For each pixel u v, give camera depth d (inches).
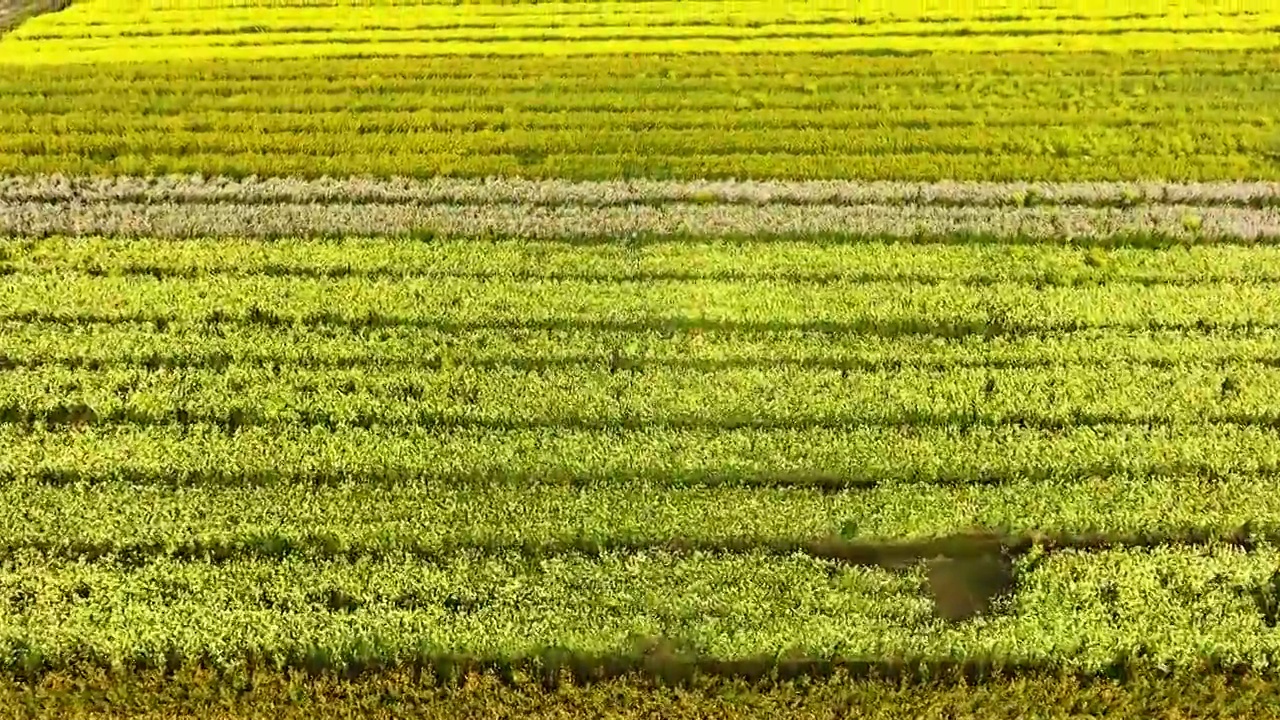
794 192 752.3
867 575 506.6
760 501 538.6
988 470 556.4
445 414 585.6
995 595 506.9
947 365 617.0
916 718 463.5
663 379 605.0
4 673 475.8
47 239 711.7
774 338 634.8
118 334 636.1
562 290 668.7
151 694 469.1
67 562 512.1
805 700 467.2
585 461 558.6
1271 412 586.2
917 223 717.9
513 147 801.6
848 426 579.2
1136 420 585.6
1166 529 530.9
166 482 550.9
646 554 515.5
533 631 488.1
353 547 521.3
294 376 607.5
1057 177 765.3
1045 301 659.4
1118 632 486.9
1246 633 486.6
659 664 482.0
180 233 719.7
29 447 565.0
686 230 717.9
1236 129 807.7
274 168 776.9
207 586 502.9
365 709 467.5
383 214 729.6
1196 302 657.0
